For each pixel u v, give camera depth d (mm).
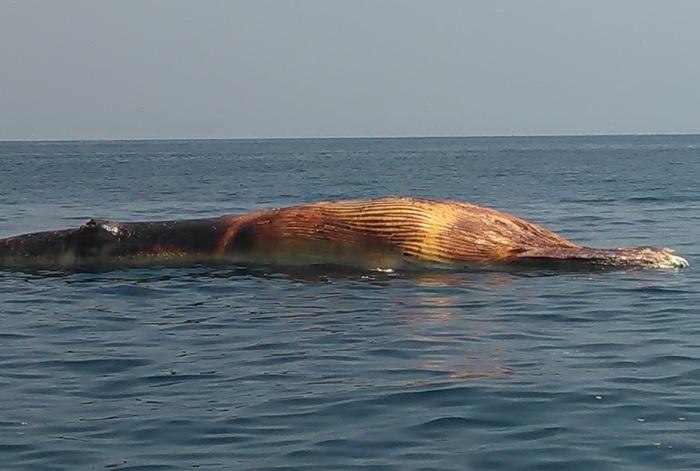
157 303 18891
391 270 21469
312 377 13383
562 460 10289
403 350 14805
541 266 21469
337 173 82688
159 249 22906
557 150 187250
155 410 12039
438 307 18031
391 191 54875
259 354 14727
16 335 16312
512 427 11258
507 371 13539
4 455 10625
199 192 55688
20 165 111312
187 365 14148
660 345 15055
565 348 14906
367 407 12000
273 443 10852
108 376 13633
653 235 30078
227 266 22469
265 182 67125
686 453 10414
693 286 19891
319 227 21938
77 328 16812
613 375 13297
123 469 10195
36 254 23422
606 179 66562
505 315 17312
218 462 10344
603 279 20641
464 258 21500
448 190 55469
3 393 12859
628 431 11078
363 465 10195
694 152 155250
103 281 21266
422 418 11570
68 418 11789
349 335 15852
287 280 20891
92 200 49281
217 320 17219
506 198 48062
